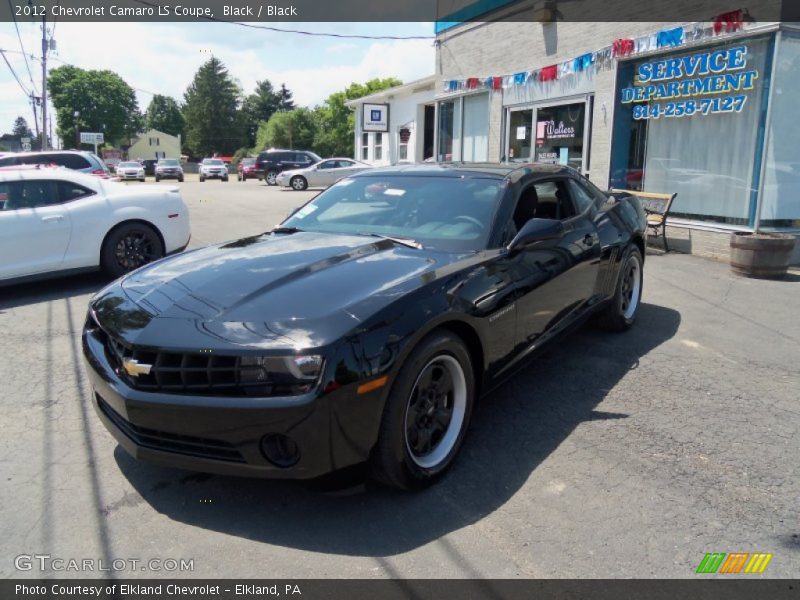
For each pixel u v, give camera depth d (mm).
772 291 7262
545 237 3826
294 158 33656
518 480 3250
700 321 6109
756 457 3490
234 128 105500
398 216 4262
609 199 5727
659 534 2805
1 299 7172
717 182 9344
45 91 36250
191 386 2732
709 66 9062
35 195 7289
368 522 2898
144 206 8039
